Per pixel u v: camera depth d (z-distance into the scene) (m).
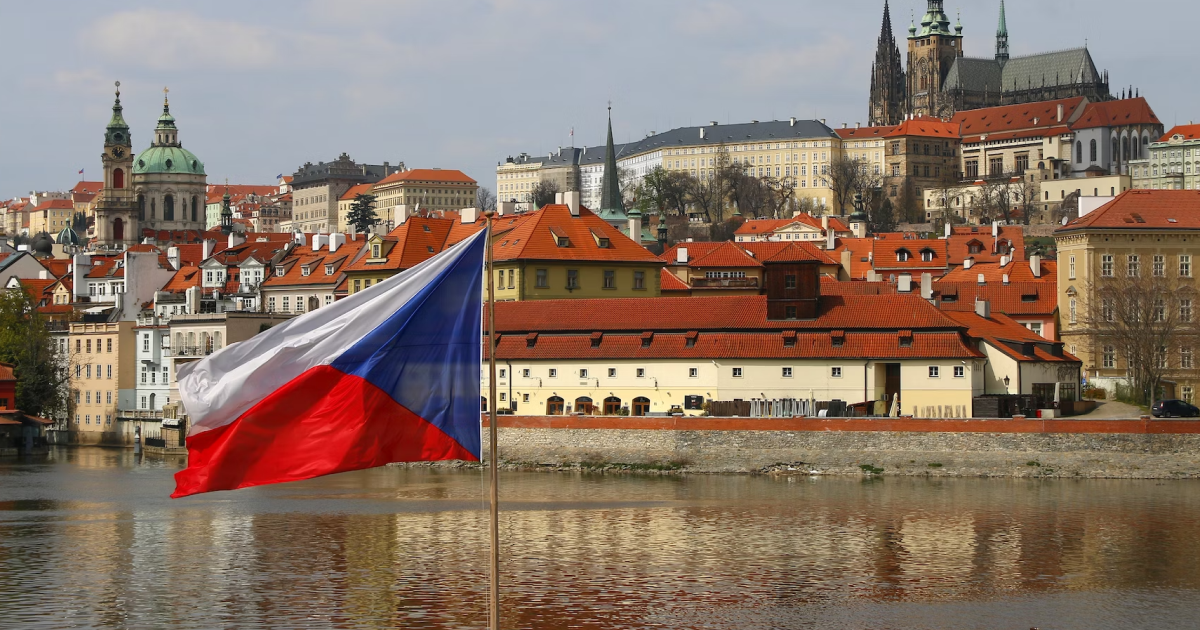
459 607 131.62
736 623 126.06
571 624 125.75
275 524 177.12
